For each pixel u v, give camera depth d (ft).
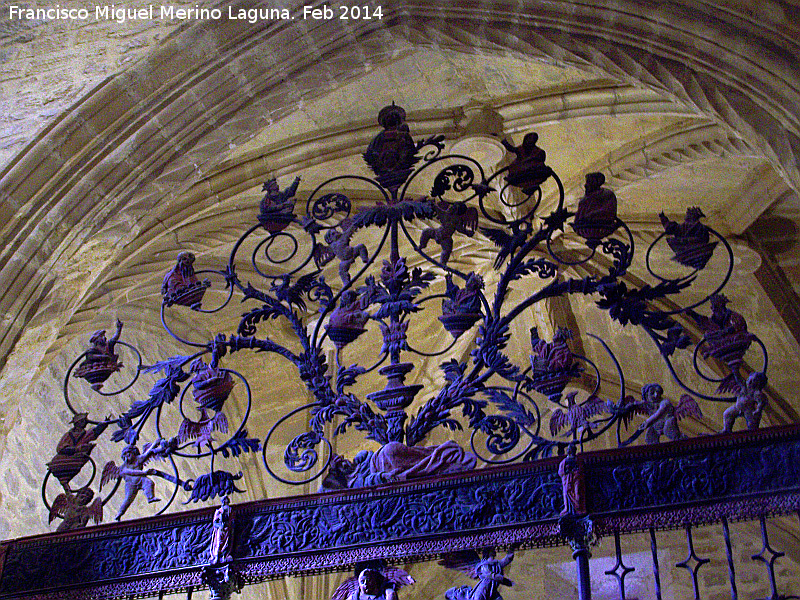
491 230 22.40
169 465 41.34
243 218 35.24
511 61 31.91
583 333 44.19
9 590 21.52
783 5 22.71
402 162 23.41
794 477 19.13
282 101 28.07
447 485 20.54
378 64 28.17
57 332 26.94
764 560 18.74
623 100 32.81
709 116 23.94
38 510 40.16
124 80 26.96
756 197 37.60
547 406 46.21
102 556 21.50
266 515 21.15
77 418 22.56
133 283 33.88
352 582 20.58
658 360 44.34
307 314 41.29
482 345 21.42
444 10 26.45
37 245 25.98
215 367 22.25
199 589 21.17
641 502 19.58
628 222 39.65
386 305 22.20
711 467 19.58
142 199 27.48
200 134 27.66
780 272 40.47
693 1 23.47
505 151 35.35
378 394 21.56
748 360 43.01
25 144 26.25
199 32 27.25
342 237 22.88
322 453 42.45
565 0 24.81
